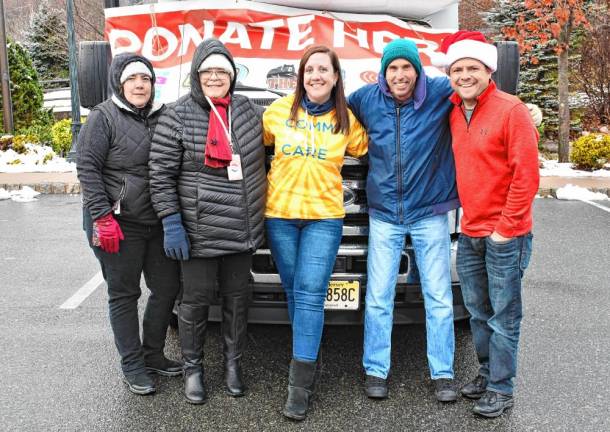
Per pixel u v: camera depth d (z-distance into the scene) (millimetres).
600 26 17938
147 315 4066
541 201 11109
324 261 3650
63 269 6766
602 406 3725
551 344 4672
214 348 4641
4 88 16531
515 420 3570
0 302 5668
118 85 3607
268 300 4105
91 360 4398
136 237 3777
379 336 3889
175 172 3578
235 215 3604
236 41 5082
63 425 3518
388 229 3844
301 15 5129
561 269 6699
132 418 3600
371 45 5172
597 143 13742
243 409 3711
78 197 11797
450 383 3826
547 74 17969
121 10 5039
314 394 3910
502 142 3418
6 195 11750
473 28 21766
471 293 3771
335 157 3602
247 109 3676
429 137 3707
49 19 29500
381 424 3537
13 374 4168
